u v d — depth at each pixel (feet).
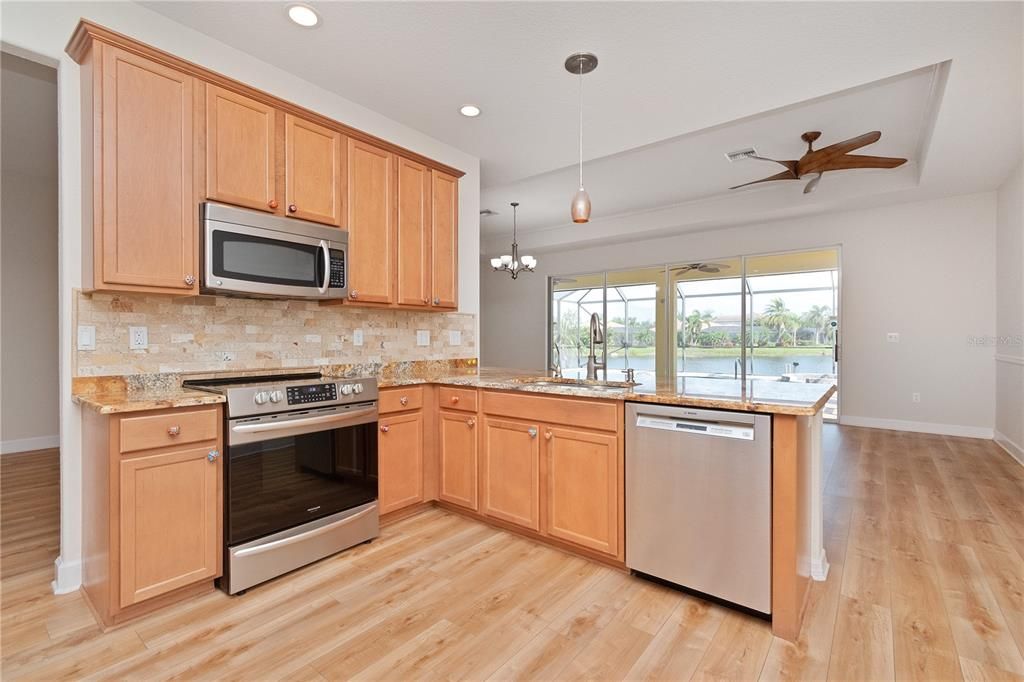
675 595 6.69
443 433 9.73
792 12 7.23
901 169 15.94
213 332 8.25
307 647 5.56
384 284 9.82
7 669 5.15
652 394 6.82
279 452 7.20
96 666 5.21
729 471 6.10
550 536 8.08
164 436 6.12
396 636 5.77
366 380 8.47
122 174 6.44
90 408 6.34
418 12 7.34
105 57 6.31
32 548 8.15
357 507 8.32
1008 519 9.33
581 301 26.35
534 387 8.21
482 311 30.35
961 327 16.65
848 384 18.69
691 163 15.76
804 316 19.56
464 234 12.67
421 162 10.63
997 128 11.32
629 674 5.12
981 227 16.28
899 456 14.11
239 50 8.32
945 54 8.26
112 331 7.11
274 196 8.02
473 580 7.11
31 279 15.48
